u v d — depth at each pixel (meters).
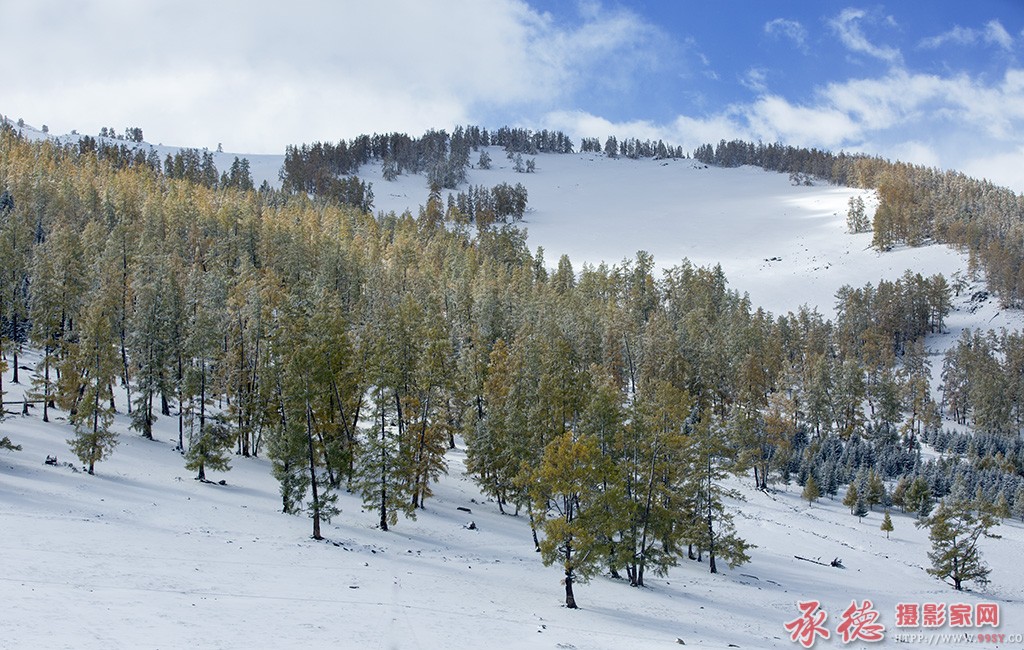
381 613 29.09
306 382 47.56
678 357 104.00
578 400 54.31
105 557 31.28
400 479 53.66
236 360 69.00
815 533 74.50
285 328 63.41
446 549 47.78
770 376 122.06
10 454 49.44
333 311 62.19
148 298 65.62
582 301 144.62
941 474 101.56
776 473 98.88
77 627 21.31
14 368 71.69
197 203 163.88
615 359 111.69
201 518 43.50
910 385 132.50
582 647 28.59
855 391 119.75
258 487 56.09
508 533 55.28
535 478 41.25
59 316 70.38
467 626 29.08
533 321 113.81
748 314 153.88
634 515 47.00
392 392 56.22
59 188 138.88
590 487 42.19
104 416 51.72
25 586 25.00
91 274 89.88
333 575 35.22
